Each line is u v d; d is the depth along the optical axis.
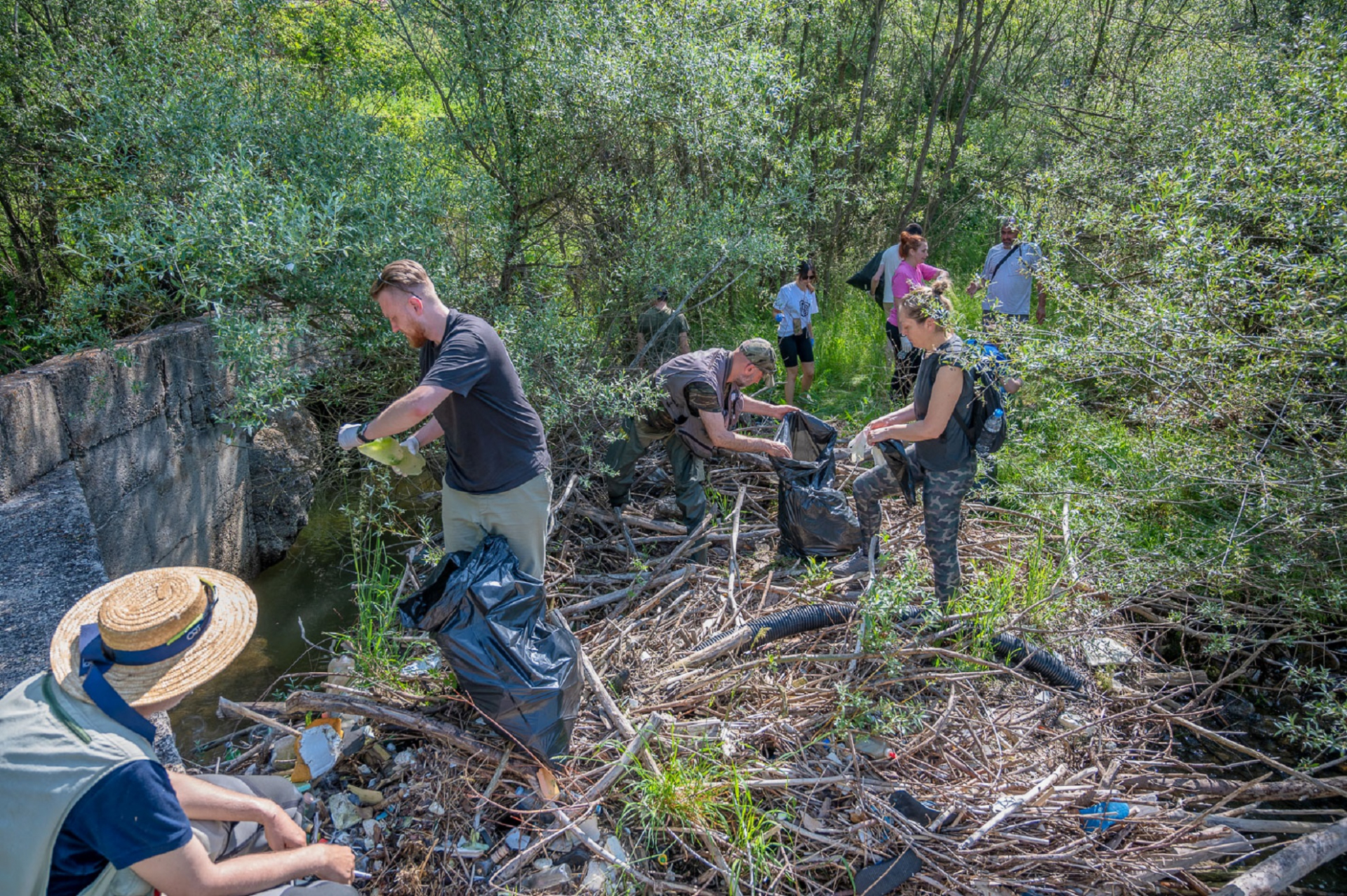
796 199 6.81
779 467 4.80
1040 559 4.48
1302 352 3.78
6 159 6.08
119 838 1.63
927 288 3.80
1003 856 2.92
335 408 6.39
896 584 3.71
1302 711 4.00
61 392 4.27
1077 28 11.93
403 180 5.54
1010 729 3.57
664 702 3.46
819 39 9.57
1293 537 4.24
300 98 5.86
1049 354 4.03
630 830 2.99
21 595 3.36
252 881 1.90
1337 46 4.68
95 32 6.40
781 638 3.95
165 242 4.54
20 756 1.64
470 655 3.00
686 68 5.87
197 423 5.33
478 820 2.96
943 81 9.80
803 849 2.97
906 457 4.11
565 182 6.33
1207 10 9.77
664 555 4.93
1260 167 4.20
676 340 6.45
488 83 6.03
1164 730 3.84
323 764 3.11
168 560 4.94
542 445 3.33
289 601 5.21
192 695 4.19
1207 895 2.98
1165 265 4.02
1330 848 2.91
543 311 5.52
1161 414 4.36
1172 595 4.55
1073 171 6.62
